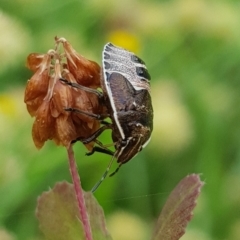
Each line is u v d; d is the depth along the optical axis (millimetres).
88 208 65
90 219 65
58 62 60
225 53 155
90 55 144
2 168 115
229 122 140
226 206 124
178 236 60
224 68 154
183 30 156
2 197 116
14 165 117
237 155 133
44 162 120
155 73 151
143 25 157
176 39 155
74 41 148
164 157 130
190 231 117
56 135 60
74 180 59
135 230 113
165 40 155
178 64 152
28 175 119
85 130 60
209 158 132
